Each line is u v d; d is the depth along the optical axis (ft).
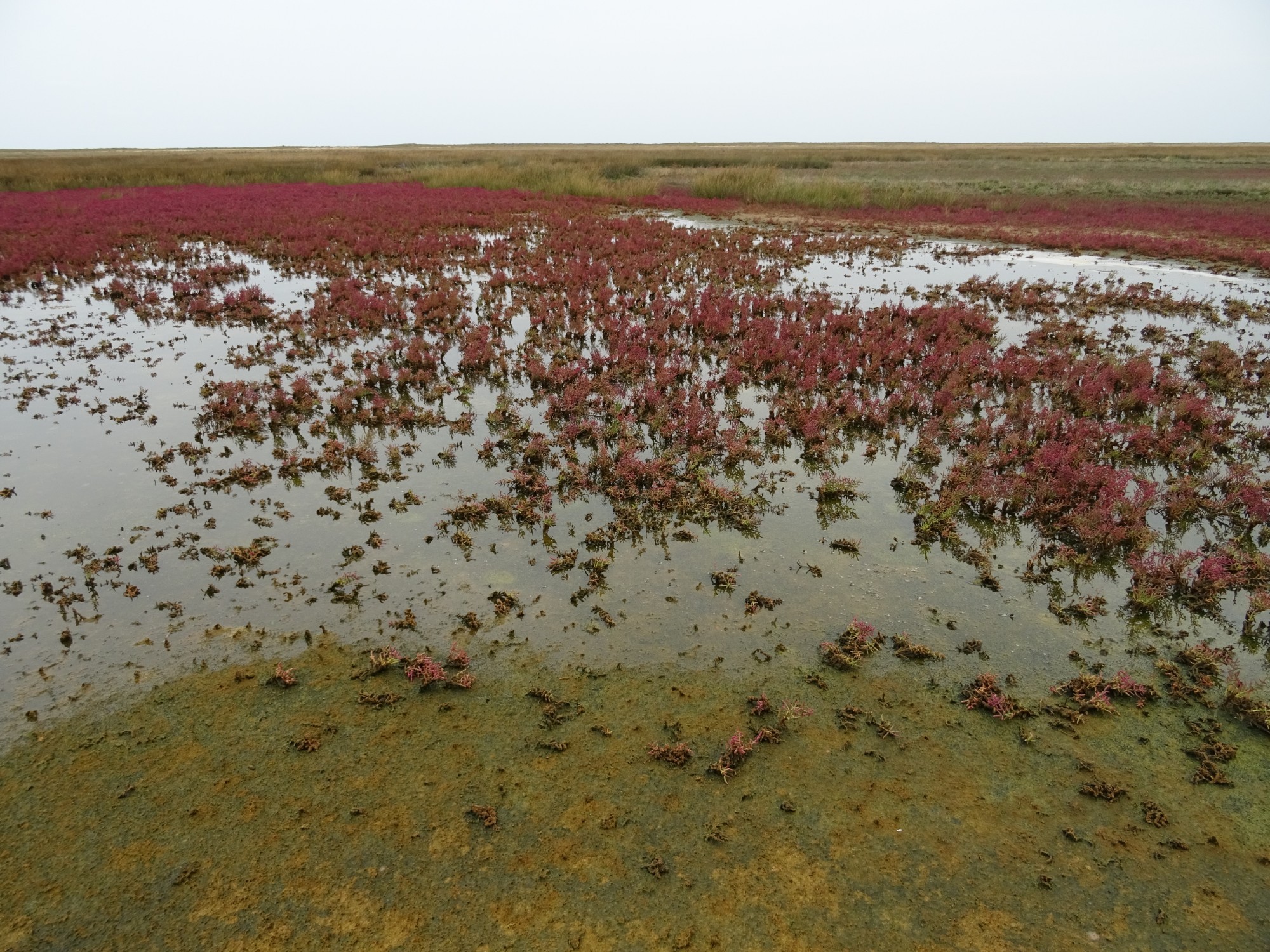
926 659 17.79
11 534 22.94
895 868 12.74
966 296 53.31
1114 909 12.10
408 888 12.35
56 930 11.76
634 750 15.17
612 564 21.59
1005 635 18.72
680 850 13.03
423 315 47.39
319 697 16.47
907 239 77.66
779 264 65.00
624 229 79.61
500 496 25.54
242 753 15.01
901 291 55.52
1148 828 13.56
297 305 51.85
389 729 15.62
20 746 15.10
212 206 96.58
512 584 20.56
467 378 38.01
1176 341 42.11
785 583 20.74
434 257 66.95
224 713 15.99
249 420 31.37
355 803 13.92
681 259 65.77
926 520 23.67
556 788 14.24
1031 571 21.44
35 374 37.68
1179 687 16.78
